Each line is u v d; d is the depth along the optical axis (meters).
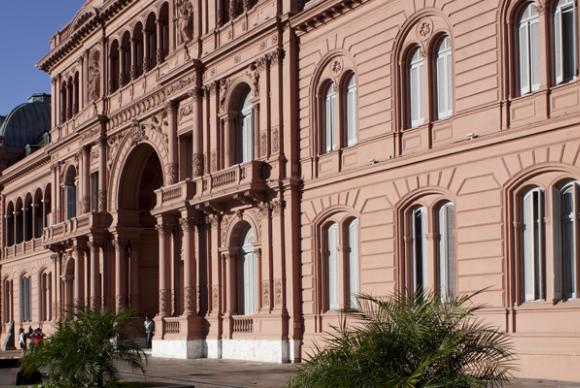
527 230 24.22
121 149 47.81
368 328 11.73
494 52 25.27
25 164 65.56
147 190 49.84
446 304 11.83
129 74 48.31
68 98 56.59
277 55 34.34
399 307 11.84
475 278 25.39
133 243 48.47
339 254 31.56
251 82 36.09
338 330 12.31
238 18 37.12
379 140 29.77
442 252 27.23
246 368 31.28
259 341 34.44
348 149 31.44
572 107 22.94
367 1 30.50
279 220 33.78
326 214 32.12
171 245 41.75
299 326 32.97
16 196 69.38
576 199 22.75
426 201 27.72
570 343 22.52
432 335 11.37
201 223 39.12
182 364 34.66
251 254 36.56
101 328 19.47
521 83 24.81
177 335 39.41
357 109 31.08
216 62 38.44
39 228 65.06
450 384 10.84
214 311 38.00
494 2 25.31
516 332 24.02
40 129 76.88
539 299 23.75
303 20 33.25
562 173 23.05
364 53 30.67
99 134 49.56
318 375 11.33
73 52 55.16
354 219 31.22
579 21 22.88
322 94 33.06
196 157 39.19
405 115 29.02
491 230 24.97
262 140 35.03
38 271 62.47
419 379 10.90
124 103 47.56
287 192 33.56
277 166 34.03
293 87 34.09
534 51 24.41
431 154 27.23
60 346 19.11
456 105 26.50
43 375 21.39
